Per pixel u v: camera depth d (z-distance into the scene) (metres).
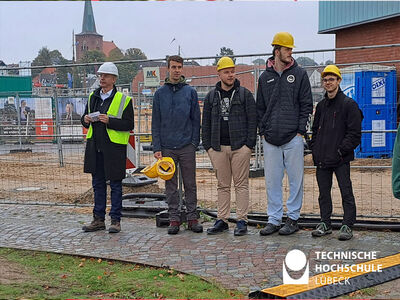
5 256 6.17
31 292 4.91
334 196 9.94
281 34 6.57
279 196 6.91
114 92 7.25
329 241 6.45
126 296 4.82
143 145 15.83
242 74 11.02
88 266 5.76
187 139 7.04
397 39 16.09
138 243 6.59
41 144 18.30
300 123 6.68
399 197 5.93
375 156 14.32
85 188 11.67
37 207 9.09
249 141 6.77
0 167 15.69
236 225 7.19
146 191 9.96
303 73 6.69
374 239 6.52
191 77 9.75
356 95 14.74
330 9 18.20
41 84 20.22
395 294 4.76
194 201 7.19
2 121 20.19
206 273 5.38
